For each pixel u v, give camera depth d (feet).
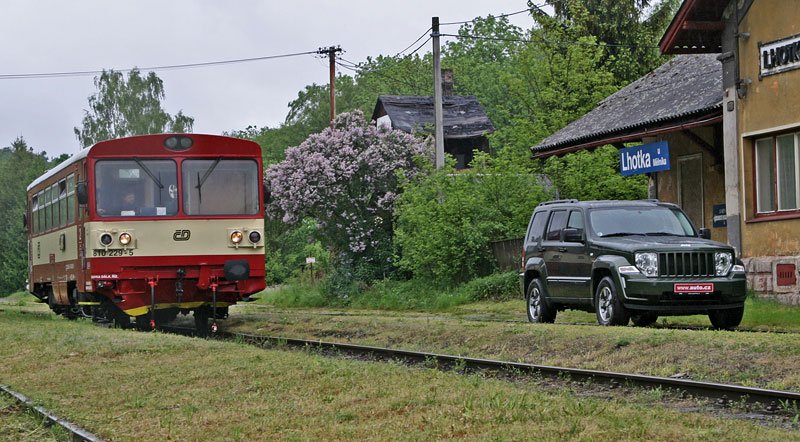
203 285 68.64
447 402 31.55
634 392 34.78
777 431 25.84
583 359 43.86
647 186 100.01
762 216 72.38
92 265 67.26
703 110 78.18
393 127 193.06
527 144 124.47
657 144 88.28
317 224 114.83
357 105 268.41
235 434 27.89
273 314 86.89
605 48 159.84
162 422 30.22
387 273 112.78
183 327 78.33
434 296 98.07
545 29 150.20
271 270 175.83
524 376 40.55
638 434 25.38
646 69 161.99
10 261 273.33
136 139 68.44
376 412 30.71
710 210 85.71
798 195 69.05
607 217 58.70
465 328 56.24
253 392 35.83
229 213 69.31
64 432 29.53
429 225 102.89
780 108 70.08
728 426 26.55
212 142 69.36
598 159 101.50
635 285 53.67
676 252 53.98
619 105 98.27
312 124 258.37
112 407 33.99
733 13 74.13
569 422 27.30
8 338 60.54
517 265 96.99
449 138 194.39
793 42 68.74
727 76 74.90
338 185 111.24
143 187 68.28
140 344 53.21
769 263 69.97
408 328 60.54
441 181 105.19
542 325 54.03
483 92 260.62
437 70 107.34
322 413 30.94
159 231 68.23
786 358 37.78
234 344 53.11
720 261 54.49
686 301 53.67
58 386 39.47
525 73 136.87
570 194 101.81
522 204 102.32
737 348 40.11
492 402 30.55
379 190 113.80
